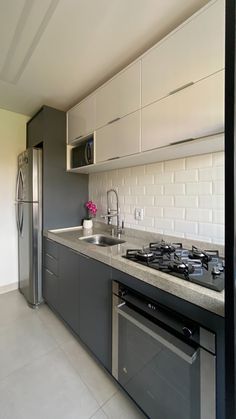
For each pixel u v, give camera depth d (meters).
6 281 2.66
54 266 2.04
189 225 1.52
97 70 1.71
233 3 0.49
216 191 1.37
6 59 1.56
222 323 0.75
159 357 1.00
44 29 1.28
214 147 1.22
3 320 2.03
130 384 1.17
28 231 2.29
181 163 1.55
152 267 1.09
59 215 2.36
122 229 2.05
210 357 0.78
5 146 2.56
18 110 2.51
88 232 2.23
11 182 2.64
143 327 1.01
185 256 1.27
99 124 1.78
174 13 1.16
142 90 1.37
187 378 0.88
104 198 2.36
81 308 1.61
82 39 1.36
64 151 2.37
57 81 1.86
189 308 0.86
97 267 1.42
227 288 0.55
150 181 1.80
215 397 0.78
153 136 1.31
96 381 1.36
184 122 1.14
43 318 2.08
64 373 1.42
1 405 1.19
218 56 0.99
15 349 1.64
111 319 1.29
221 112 1.00
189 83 1.10
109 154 1.68
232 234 0.53
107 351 1.34
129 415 1.15
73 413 1.16
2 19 1.21
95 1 1.09
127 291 1.14
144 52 1.46
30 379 1.37
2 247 2.61
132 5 1.12
